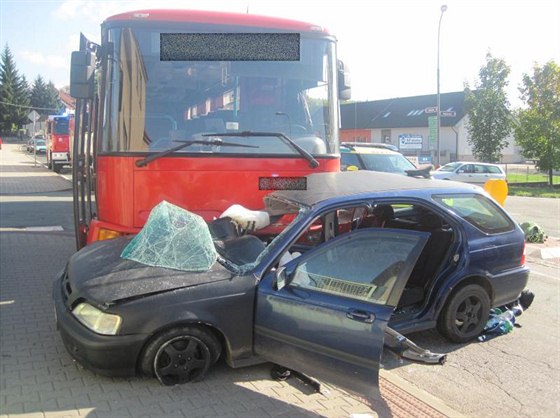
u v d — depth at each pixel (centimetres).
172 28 544
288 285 388
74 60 517
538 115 3125
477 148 3484
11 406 365
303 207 439
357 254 378
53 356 450
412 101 6244
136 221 519
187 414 362
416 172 750
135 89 530
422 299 496
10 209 1444
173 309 381
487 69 3394
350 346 350
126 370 384
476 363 488
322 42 596
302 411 377
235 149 539
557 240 1171
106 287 391
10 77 9619
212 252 425
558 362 492
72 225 1185
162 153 518
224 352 408
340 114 623
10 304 595
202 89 546
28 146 5831
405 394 413
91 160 601
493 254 517
